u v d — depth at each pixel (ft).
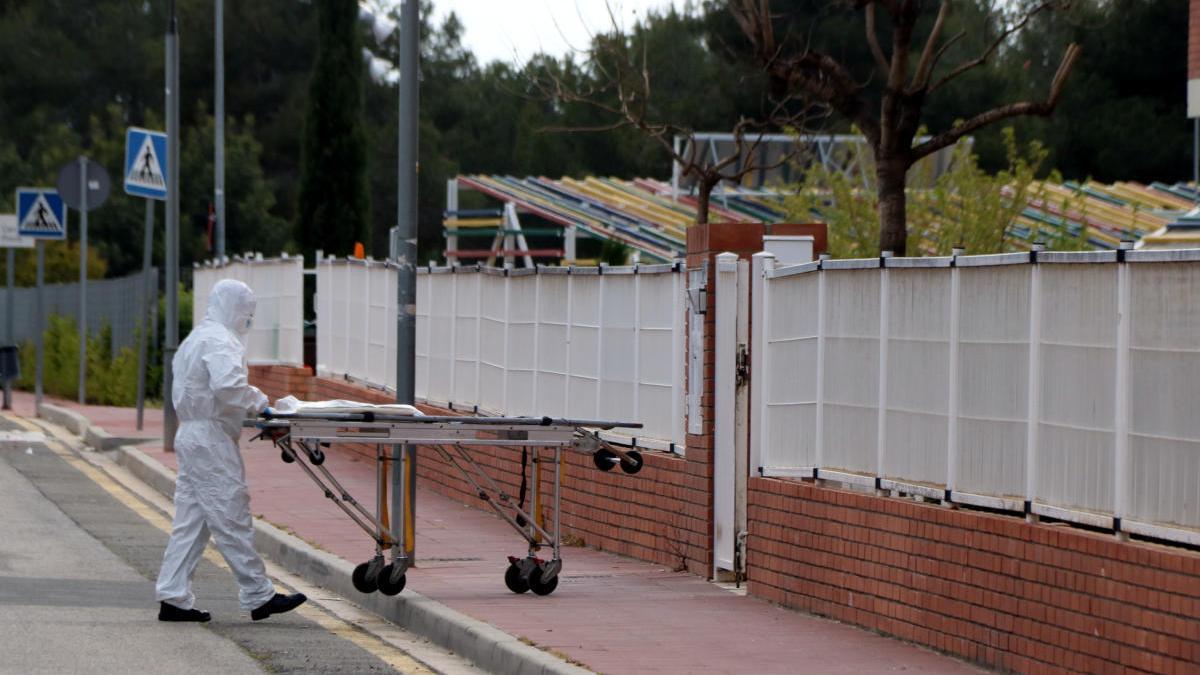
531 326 144.36
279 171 579.48
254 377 239.50
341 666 88.89
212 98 574.97
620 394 128.47
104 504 157.99
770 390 107.96
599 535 131.23
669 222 272.10
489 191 287.28
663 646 88.94
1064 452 77.82
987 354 83.82
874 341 94.53
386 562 118.83
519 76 357.82
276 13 581.94
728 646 89.20
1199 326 69.72
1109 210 248.73
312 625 102.01
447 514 150.30
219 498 99.09
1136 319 73.10
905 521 90.17
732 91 389.80
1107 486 74.90
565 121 550.36
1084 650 75.05
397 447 115.44
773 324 107.76
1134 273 73.31
